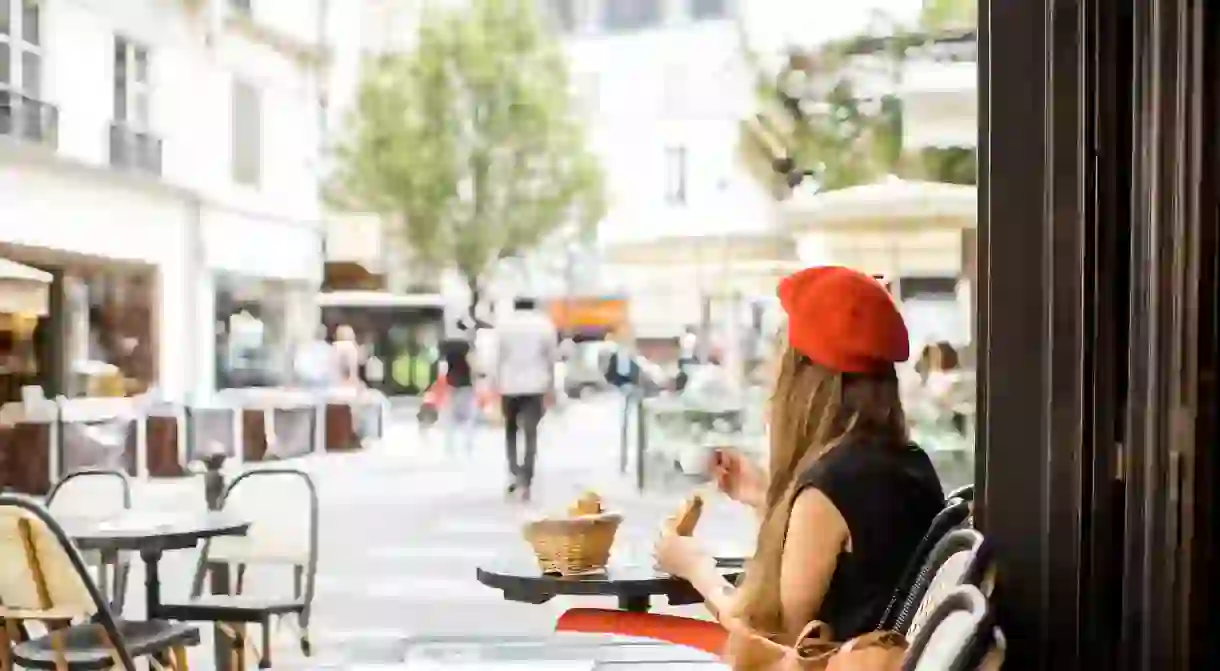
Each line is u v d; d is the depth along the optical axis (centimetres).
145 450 1095
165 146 1482
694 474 991
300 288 1928
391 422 1872
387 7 2248
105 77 1363
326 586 625
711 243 1761
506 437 1016
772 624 201
